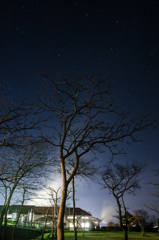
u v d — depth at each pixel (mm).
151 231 51219
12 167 19422
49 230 42875
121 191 25203
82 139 15008
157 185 21469
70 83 14977
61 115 15516
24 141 14609
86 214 59812
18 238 24562
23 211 57531
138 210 40500
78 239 28219
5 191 20500
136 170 26047
